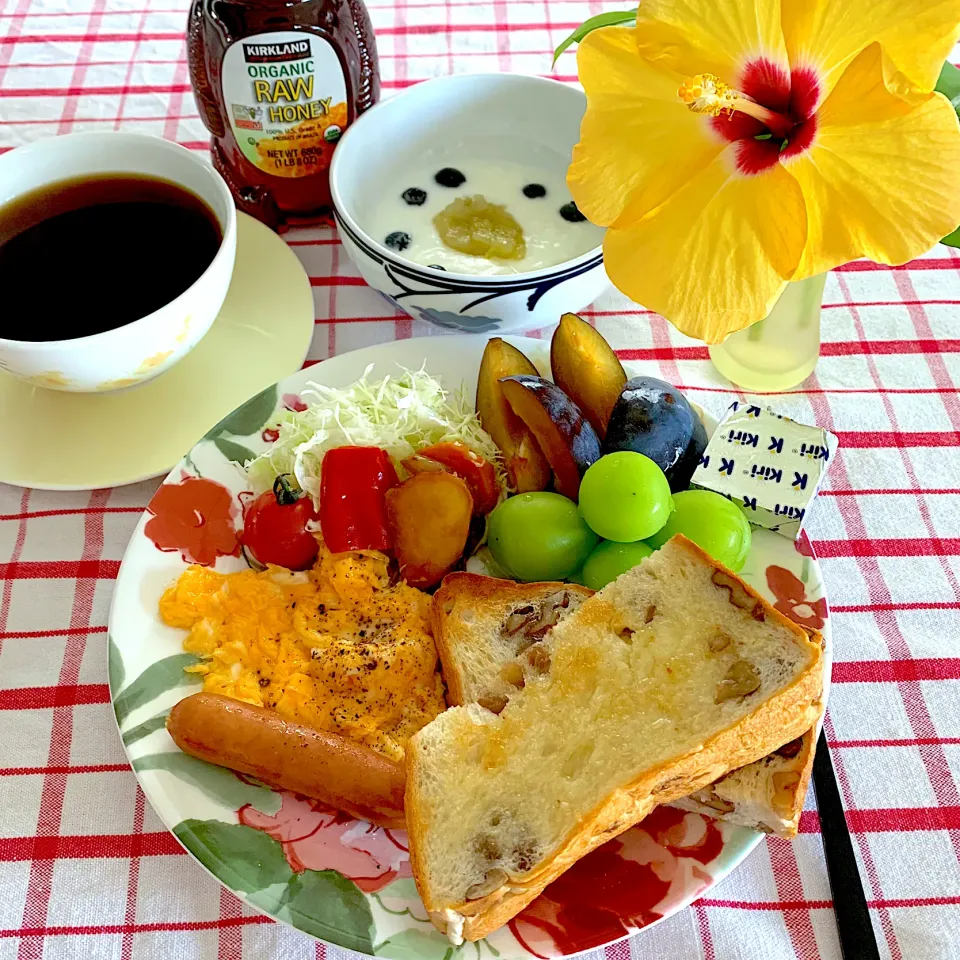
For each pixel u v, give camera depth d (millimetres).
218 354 440
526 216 470
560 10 589
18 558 403
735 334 437
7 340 367
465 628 361
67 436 418
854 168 294
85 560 403
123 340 377
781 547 380
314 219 504
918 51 282
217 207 418
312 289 479
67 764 360
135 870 340
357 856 323
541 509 373
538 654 352
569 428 378
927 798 356
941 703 375
